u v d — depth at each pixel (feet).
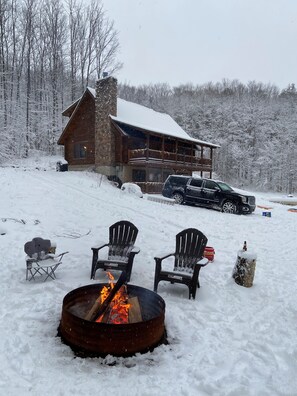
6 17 112.06
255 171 156.25
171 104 197.57
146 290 14.90
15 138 94.84
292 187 152.87
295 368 11.19
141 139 78.74
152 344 12.02
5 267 19.27
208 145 92.12
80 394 9.34
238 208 50.01
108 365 10.88
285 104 185.78
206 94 215.10
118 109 82.84
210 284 19.11
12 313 13.87
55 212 33.83
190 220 39.22
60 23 127.75
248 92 213.25
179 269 18.47
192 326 13.99
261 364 11.39
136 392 9.54
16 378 9.89
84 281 18.01
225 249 27.43
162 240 28.32
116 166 75.72
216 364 11.31
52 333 12.73
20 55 119.44
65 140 88.38
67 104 125.39
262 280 20.65
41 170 76.28
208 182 52.95
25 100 111.04
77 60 134.41
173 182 56.34
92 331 11.30
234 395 9.66
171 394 9.53
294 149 153.99
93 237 26.84
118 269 18.25
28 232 26.30
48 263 17.97
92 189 52.85
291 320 15.23
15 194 39.37
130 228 20.24
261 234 35.45
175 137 78.07
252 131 166.40
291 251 28.89
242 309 16.11
